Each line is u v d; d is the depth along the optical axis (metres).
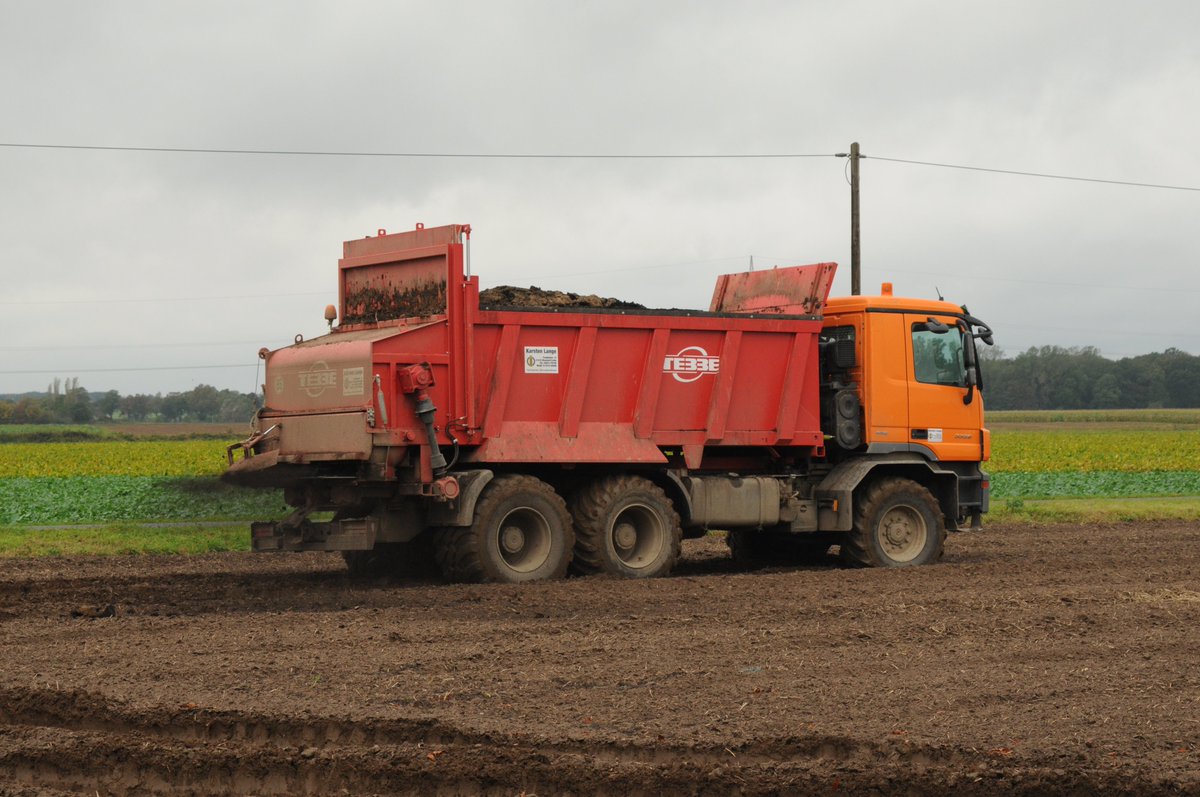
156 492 26.42
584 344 15.12
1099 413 135.25
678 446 16.02
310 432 14.61
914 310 17.70
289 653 10.32
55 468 49.94
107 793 7.57
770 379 16.61
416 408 14.12
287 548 14.45
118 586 14.74
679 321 15.77
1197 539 22.22
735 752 7.75
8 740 8.15
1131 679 9.52
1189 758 7.59
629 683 9.32
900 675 9.62
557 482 15.66
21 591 14.40
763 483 16.67
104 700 8.73
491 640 10.92
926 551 17.53
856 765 7.52
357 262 15.69
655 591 13.82
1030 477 40.19
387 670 9.69
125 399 146.62
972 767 7.46
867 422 17.30
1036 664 10.06
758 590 13.95
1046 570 16.05
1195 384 150.25
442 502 14.41
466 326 14.41
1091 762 7.50
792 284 17.31
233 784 7.65
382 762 7.61
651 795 7.32
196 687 9.14
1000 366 156.38
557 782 7.41
